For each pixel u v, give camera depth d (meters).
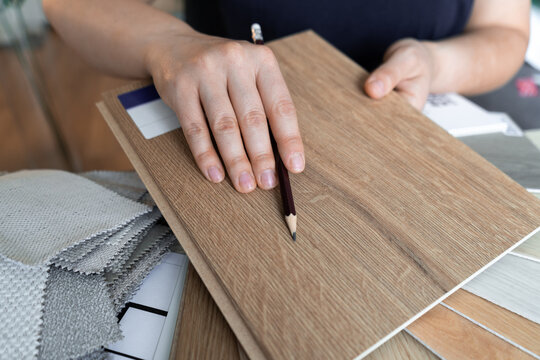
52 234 0.43
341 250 0.42
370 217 0.44
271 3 0.87
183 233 0.45
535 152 0.61
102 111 0.60
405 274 0.40
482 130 0.66
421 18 0.88
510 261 0.44
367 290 0.39
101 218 0.47
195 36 0.61
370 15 0.87
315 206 0.46
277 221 0.44
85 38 0.70
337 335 0.36
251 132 0.49
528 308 0.40
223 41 0.57
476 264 0.41
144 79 0.68
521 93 1.20
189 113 0.51
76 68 1.95
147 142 0.54
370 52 0.93
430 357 0.39
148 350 0.42
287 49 0.67
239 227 0.44
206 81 0.52
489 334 0.39
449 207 0.45
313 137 0.53
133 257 0.48
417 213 0.45
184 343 0.41
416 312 0.37
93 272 0.43
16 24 1.79
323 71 0.63
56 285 0.42
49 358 0.37
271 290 0.39
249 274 0.40
